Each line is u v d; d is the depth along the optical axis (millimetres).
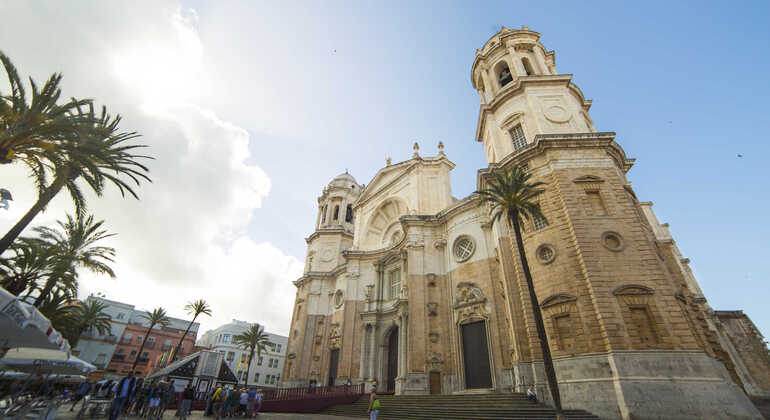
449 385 26562
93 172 18000
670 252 31078
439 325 29141
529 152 24250
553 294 20062
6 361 17016
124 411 17812
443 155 38594
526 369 20609
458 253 30781
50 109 16406
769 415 18203
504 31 34250
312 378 39969
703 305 35562
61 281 25141
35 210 16141
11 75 15242
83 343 60594
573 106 26859
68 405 23406
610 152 23453
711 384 15719
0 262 21391
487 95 33031
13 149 15320
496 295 26219
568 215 20922
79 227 25516
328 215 53438
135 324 67688
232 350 73938
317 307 44688
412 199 37156
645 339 17391
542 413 16875
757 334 32938
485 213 29312
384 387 33000
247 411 20938
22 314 8672
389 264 37781
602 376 17031
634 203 23203
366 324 36094
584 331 18391
